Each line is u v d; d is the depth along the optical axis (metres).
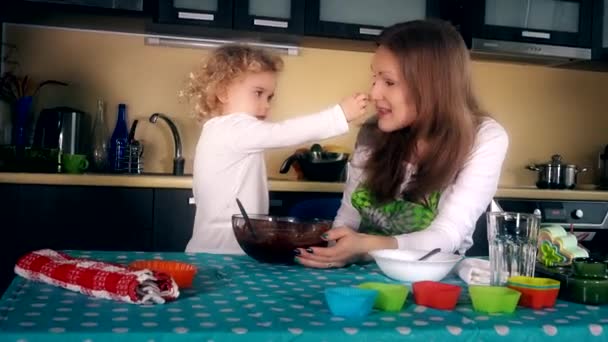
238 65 2.30
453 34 1.79
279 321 0.99
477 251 3.32
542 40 3.59
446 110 1.73
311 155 3.29
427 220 1.75
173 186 3.02
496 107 3.95
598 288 1.16
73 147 3.31
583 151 4.09
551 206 3.41
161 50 3.52
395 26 1.80
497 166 1.75
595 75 4.10
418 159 1.79
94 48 3.47
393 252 1.42
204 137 2.14
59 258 1.28
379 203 1.80
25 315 0.99
